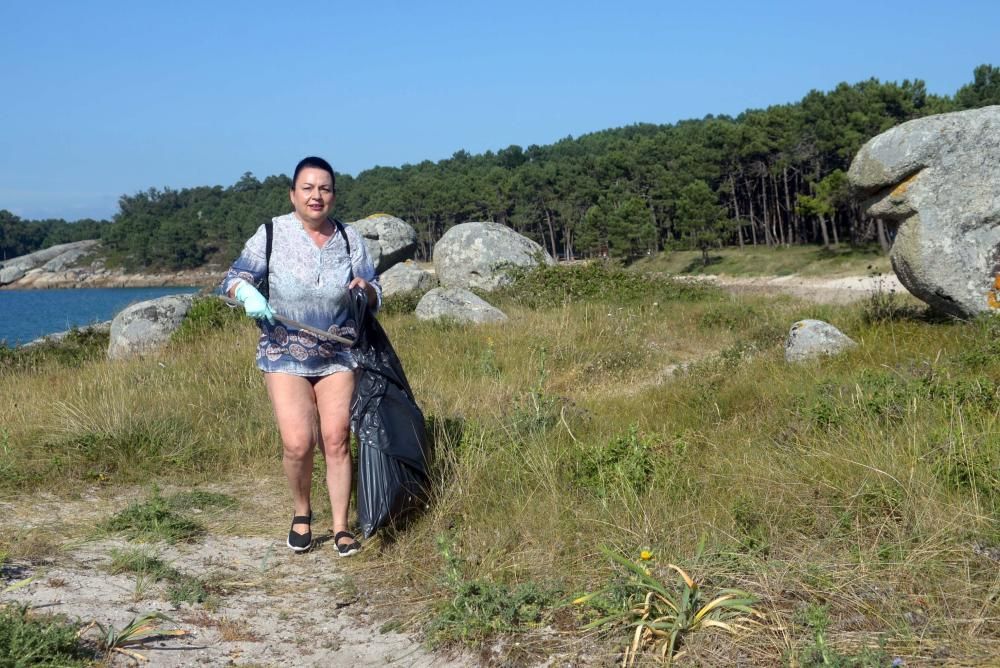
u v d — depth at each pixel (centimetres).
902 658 292
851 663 286
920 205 921
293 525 460
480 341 1110
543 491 476
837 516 404
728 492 450
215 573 421
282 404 441
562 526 427
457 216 10025
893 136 936
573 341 1107
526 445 543
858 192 980
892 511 398
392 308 1564
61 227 18138
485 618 343
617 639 321
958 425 473
